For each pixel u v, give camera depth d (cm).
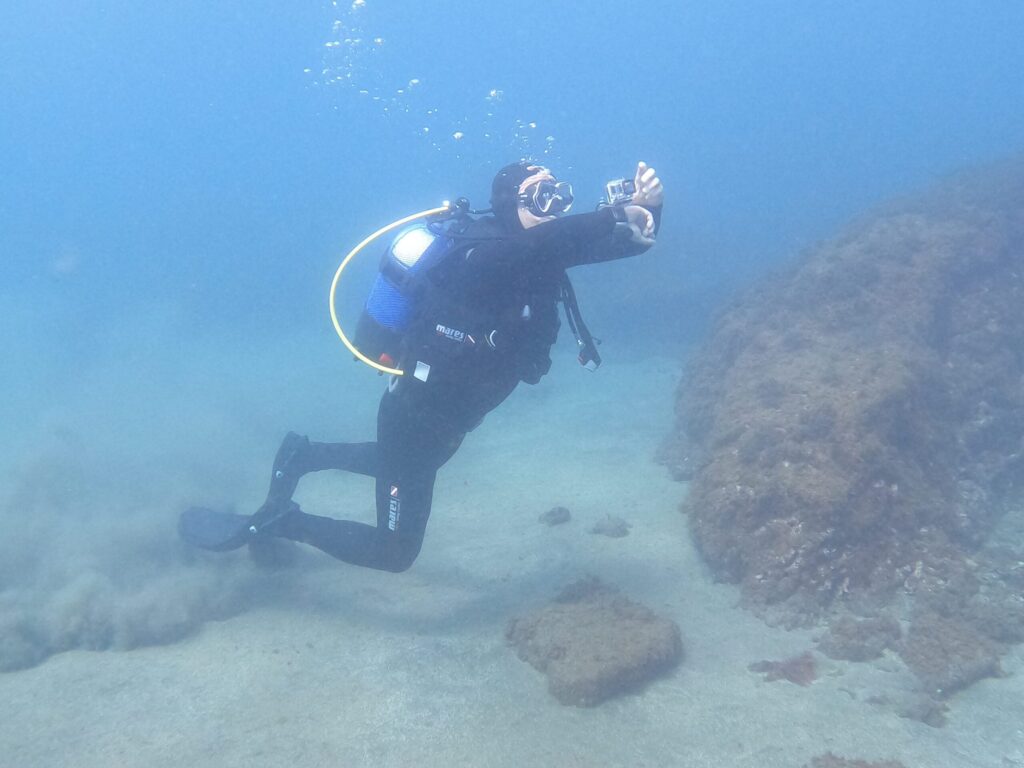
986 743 185
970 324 362
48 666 242
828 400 290
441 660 235
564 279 225
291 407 633
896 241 406
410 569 303
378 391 667
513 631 243
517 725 203
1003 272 386
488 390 233
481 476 411
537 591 275
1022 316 363
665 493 352
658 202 220
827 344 360
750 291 486
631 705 208
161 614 260
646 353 686
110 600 265
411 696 217
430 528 347
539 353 231
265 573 306
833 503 258
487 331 221
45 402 741
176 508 353
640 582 276
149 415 623
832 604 248
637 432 459
